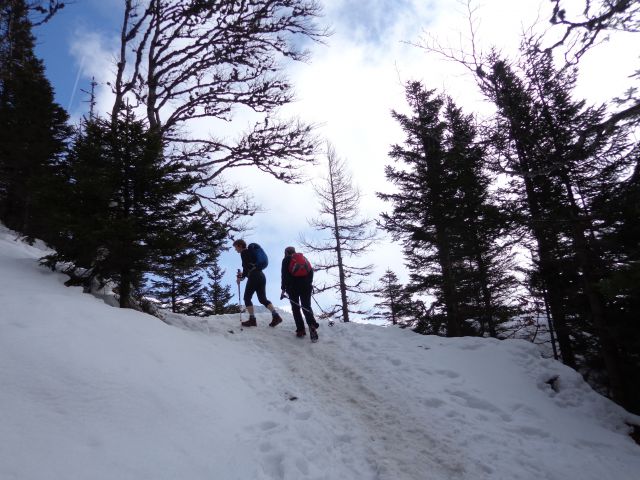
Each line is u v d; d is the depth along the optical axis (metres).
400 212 14.85
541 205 9.72
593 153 6.79
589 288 9.50
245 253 8.52
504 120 4.58
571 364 11.26
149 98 9.55
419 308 15.69
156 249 6.18
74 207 5.88
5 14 10.87
